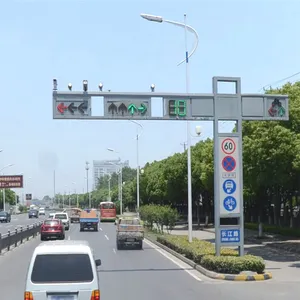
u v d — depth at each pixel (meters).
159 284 16.88
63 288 9.78
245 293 14.91
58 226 40.62
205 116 20.48
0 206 144.38
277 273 19.66
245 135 28.81
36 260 9.92
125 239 31.05
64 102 19.34
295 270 20.55
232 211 20.53
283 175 26.58
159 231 45.19
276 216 41.53
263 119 21.05
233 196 20.62
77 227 63.44
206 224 56.12
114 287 16.23
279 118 21.14
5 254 28.45
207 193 55.72
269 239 35.25
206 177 42.72
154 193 69.69
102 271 20.47
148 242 37.44
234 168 20.73
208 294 14.77
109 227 63.81
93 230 54.78
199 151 54.56
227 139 20.78
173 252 27.48
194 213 73.75
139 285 16.66
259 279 17.75
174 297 14.29
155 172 75.06
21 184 107.44
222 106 20.62
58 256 9.95
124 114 19.67
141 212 56.06
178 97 20.17
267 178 27.22
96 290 9.88
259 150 26.28
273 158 26.12
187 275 19.23
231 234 20.38
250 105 20.98
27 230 41.72
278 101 21.16
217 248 20.27
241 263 18.22
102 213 81.06
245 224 47.28
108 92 19.55
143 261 24.17
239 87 20.84
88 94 19.41
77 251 10.02
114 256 26.72
